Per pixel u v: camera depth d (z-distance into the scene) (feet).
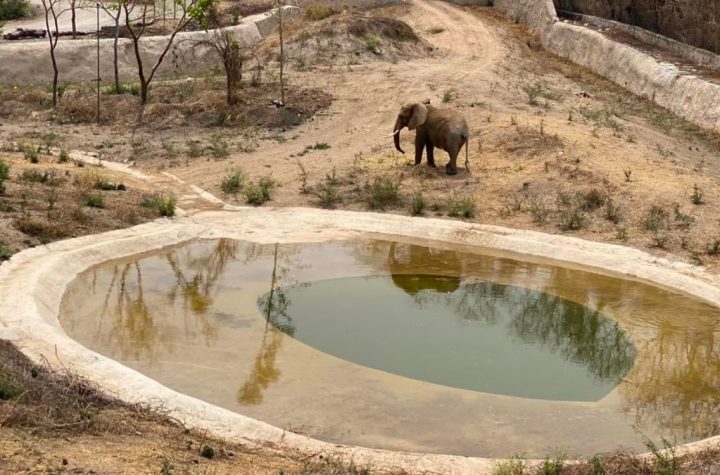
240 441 29.78
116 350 38.68
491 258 54.80
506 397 35.94
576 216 58.13
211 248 54.85
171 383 35.58
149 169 72.38
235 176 66.80
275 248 55.36
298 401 34.50
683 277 50.26
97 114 85.35
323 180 67.67
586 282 50.85
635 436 32.86
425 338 41.98
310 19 123.03
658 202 59.57
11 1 130.21
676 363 40.34
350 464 27.99
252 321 42.98
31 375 31.07
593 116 82.94
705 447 30.73
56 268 46.50
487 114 78.89
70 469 22.82
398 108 84.53
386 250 55.83
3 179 58.75
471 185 64.80
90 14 130.41
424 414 33.99
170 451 26.66
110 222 55.31
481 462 29.12
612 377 38.60
